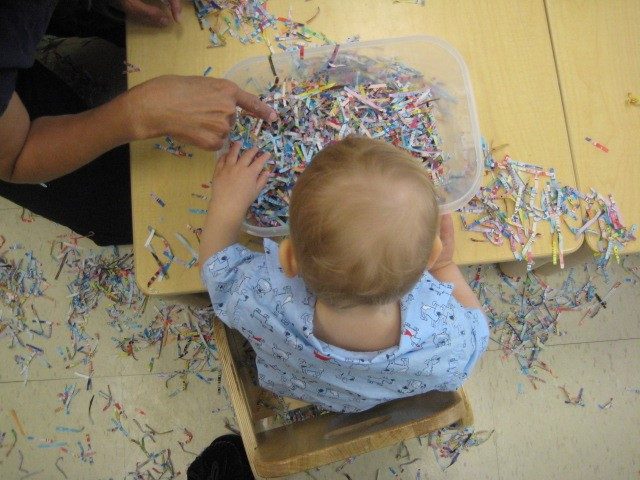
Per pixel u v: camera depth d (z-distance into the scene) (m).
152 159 0.87
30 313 1.49
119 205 1.19
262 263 0.79
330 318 0.71
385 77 0.93
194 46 0.93
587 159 0.87
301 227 0.60
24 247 1.51
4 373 1.47
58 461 1.43
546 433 1.39
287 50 0.92
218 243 0.80
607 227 0.85
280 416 1.20
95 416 1.44
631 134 0.87
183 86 0.81
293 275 0.71
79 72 1.50
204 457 1.34
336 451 0.76
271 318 0.74
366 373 0.75
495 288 1.46
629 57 0.90
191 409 1.44
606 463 1.37
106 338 1.47
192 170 0.87
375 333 0.71
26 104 1.11
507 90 0.89
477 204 0.86
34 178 0.89
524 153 0.87
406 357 0.72
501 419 1.40
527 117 0.88
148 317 1.47
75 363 1.47
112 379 1.46
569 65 0.90
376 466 1.39
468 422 0.79
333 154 0.61
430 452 1.39
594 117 0.88
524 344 1.44
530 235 0.85
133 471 1.42
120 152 1.21
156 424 1.44
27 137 0.85
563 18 0.92
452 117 0.89
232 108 0.82
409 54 0.89
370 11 0.94
